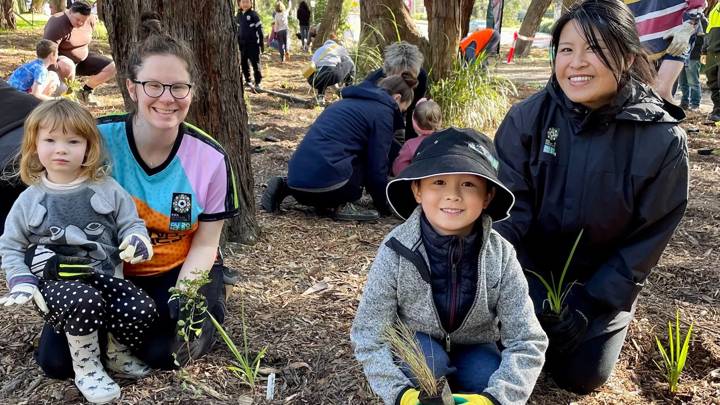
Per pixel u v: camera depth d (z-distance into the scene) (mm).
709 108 10094
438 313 2221
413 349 2137
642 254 2512
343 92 4840
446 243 2152
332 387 2627
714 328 3260
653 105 2465
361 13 8656
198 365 2719
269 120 8383
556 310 2521
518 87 12570
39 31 20094
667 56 6395
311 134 4688
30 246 2354
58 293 2244
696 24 6172
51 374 2584
